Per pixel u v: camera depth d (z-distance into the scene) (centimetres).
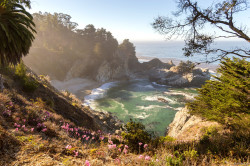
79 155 431
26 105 1005
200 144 827
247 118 960
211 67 12238
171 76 8844
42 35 9262
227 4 499
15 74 1515
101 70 8931
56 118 1024
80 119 1590
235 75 984
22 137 461
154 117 4144
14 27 772
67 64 8406
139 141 703
